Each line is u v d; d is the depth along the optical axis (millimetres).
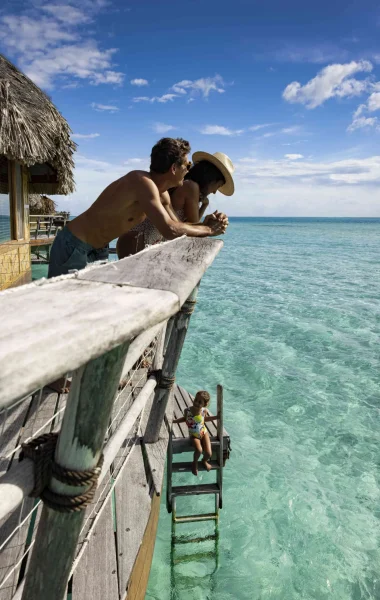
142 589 2930
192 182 3582
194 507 5797
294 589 4672
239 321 15047
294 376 10266
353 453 7223
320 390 9539
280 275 26578
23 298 844
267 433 7785
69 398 1018
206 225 2816
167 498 5422
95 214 2951
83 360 630
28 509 2666
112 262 1373
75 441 1037
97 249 3201
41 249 26641
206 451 5137
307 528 5543
